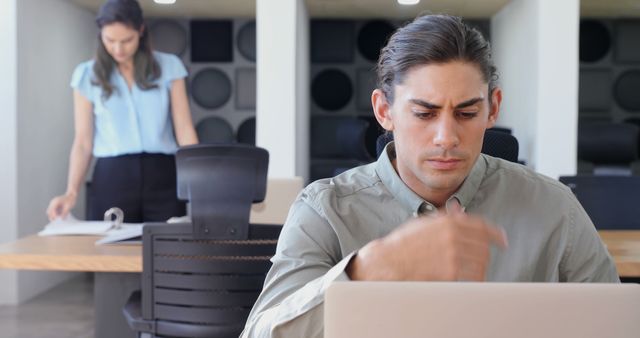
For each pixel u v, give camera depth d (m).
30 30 5.54
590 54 7.72
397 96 1.14
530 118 5.62
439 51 1.09
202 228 2.37
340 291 0.75
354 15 7.48
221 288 2.44
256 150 2.32
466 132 1.11
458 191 1.31
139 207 3.74
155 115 3.63
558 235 1.33
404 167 1.28
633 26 7.71
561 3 5.27
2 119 5.30
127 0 3.37
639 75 7.73
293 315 0.92
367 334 0.75
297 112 5.75
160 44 7.80
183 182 2.34
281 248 1.25
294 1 5.46
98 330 3.09
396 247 0.83
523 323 0.74
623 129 5.91
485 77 1.11
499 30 7.07
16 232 5.32
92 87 3.57
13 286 5.46
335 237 1.27
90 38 6.90
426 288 0.75
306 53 6.93
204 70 7.83
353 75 7.90
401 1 6.39
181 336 2.49
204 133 7.85
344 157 7.85
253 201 2.36
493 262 1.32
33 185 5.61
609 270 1.35
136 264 2.56
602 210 3.26
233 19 7.79
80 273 6.63
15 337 4.59
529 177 1.38
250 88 7.84
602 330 0.74
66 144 6.30
